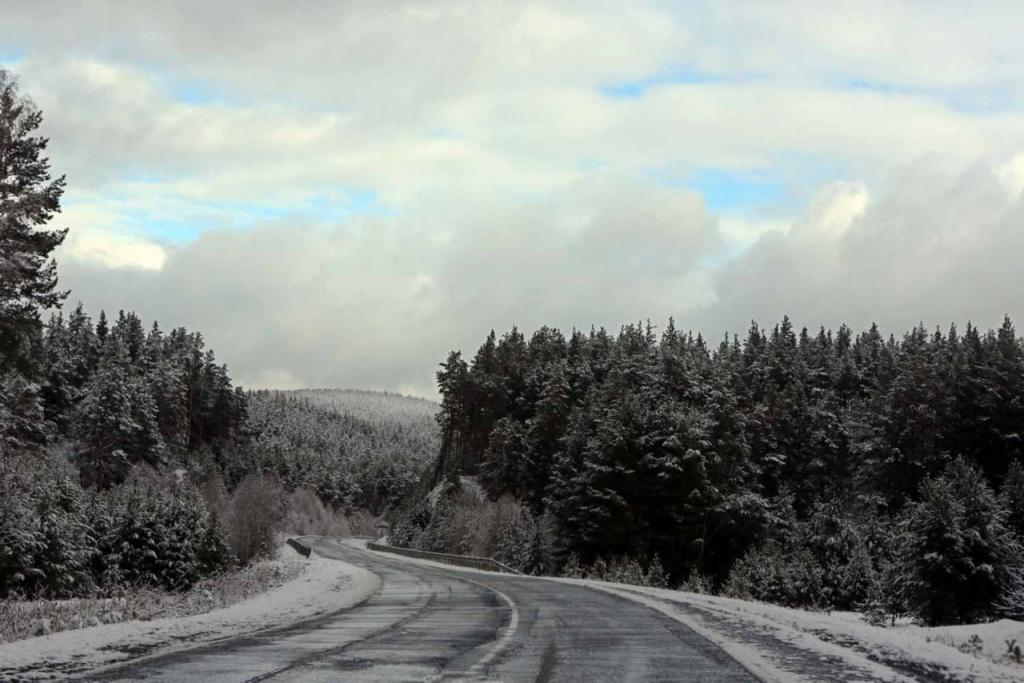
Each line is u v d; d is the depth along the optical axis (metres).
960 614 36.53
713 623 16.97
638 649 12.69
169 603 23.11
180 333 161.38
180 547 50.00
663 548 67.19
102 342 146.25
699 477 67.88
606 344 133.12
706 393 88.19
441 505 100.25
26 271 32.94
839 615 36.75
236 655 11.94
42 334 34.66
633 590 29.70
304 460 194.12
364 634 14.95
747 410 91.06
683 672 10.40
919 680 10.01
